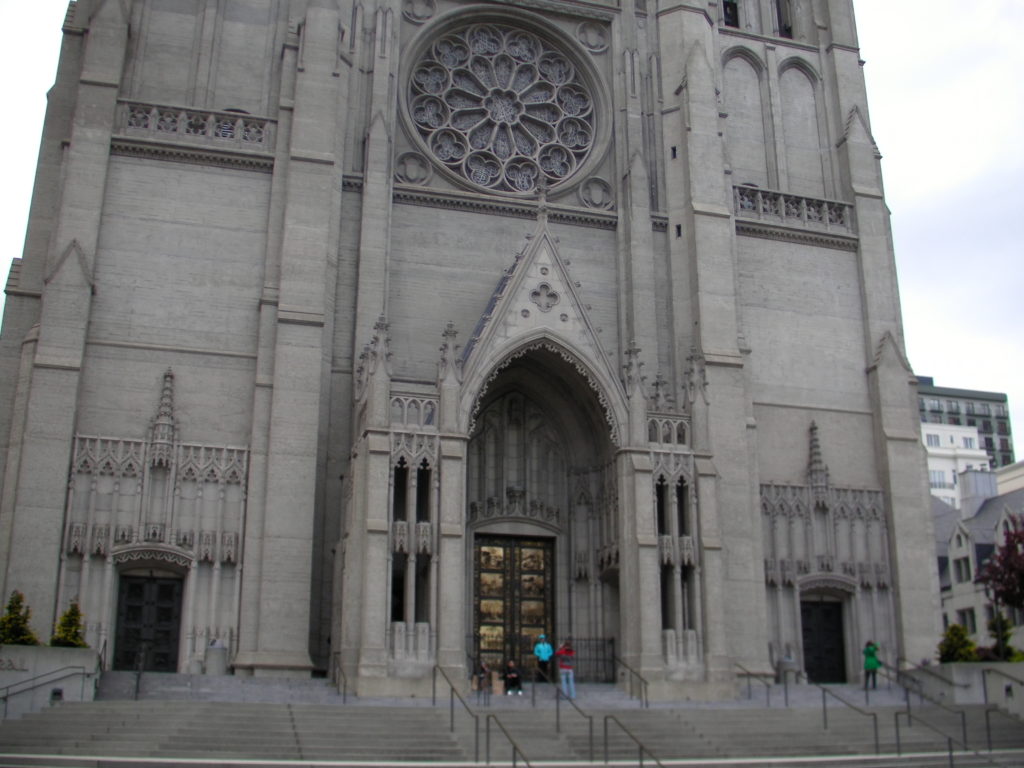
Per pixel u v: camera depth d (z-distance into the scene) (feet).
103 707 90.74
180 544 117.70
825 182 161.17
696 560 122.21
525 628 131.54
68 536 114.62
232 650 116.06
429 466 115.65
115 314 123.44
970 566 260.83
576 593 132.67
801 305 150.30
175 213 128.47
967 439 476.13
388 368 117.29
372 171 135.44
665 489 125.18
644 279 142.20
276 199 131.13
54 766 76.79
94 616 113.50
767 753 92.79
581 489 135.23
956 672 117.50
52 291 119.96
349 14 143.33
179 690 102.83
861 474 145.69
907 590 140.05
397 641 109.19
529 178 148.36
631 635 118.73
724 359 137.59
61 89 136.56
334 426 126.41
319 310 125.59
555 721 95.55
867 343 151.64
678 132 149.48
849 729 100.32
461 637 111.04
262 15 143.23
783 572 137.80
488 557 132.77
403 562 116.06
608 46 156.87
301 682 110.32
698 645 119.34
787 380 146.30
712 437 134.72
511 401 138.62
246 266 128.77
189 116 132.87
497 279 139.33
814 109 164.96
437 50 151.64
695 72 150.51
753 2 169.17
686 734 95.09
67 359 118.32
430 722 92.12
